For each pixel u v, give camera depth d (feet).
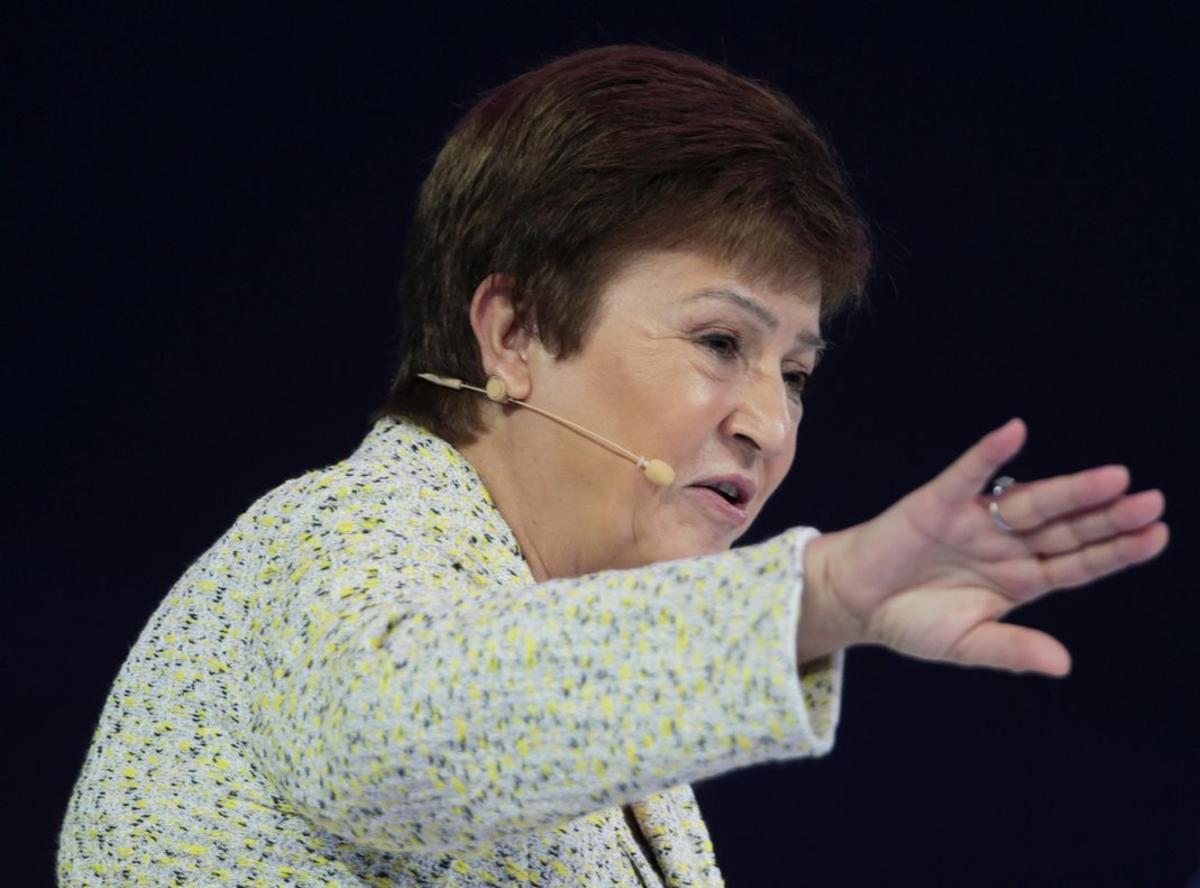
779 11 60.13
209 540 55.21
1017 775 61.98
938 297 61.72
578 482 23.12
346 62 56.80
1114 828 61.98
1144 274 62.08
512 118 23.59
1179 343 61.98
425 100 57.00
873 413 61.67
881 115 61.21
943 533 15.75
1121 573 63.77
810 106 60.75
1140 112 61.82
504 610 17.25
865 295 25.94
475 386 23.50
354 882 20.53
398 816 17.52
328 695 17.92
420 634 17.53
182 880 20.36
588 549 23.47
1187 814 62.23
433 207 24.16
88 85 55.21
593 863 22.27
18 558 54.08
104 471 54.85
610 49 24.22
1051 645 15.78
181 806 20.79
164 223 55.62
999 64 61.57
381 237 56.70
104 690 53.78
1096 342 62.03
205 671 21.42
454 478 22.62
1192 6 61.62
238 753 21.01
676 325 22.70
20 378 54.54
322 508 21.20
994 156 61.72
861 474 61.52
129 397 55.21
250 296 56.08
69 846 21.38
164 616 22.07
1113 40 61.67
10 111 54.70
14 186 54.75
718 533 23.45
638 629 16.55
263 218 56.18
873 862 60.80
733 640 16.15
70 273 55.01
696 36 59.06
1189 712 63.00
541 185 22.94
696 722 16.14
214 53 56.03
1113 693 63.36
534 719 16.57
